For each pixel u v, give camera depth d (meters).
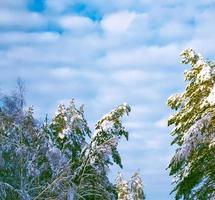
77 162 25.56
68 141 26.25
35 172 20.58
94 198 24.30
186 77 22.66
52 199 19.66
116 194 28.91
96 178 24.64
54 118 30.16
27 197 19.03
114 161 27.11
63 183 20.00
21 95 21.81
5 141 20.86
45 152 21.94
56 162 21.47
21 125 21.36
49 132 27.09
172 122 23.16
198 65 21.72
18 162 20.62
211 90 20.14
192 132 19.94
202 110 21.39
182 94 22.72
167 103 23.28
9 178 20.27
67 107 30.45
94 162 22.97
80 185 21.89
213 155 20.83
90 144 26.30
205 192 21.00
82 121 30.05
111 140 22.28
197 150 21.02
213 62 21.89
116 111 27.66
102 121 27.48
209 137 20.50
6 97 21.61
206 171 21.12
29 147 21.50
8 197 19.44
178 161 20.30
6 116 21.23
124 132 27.36
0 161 19.55
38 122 22.59
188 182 21.30
